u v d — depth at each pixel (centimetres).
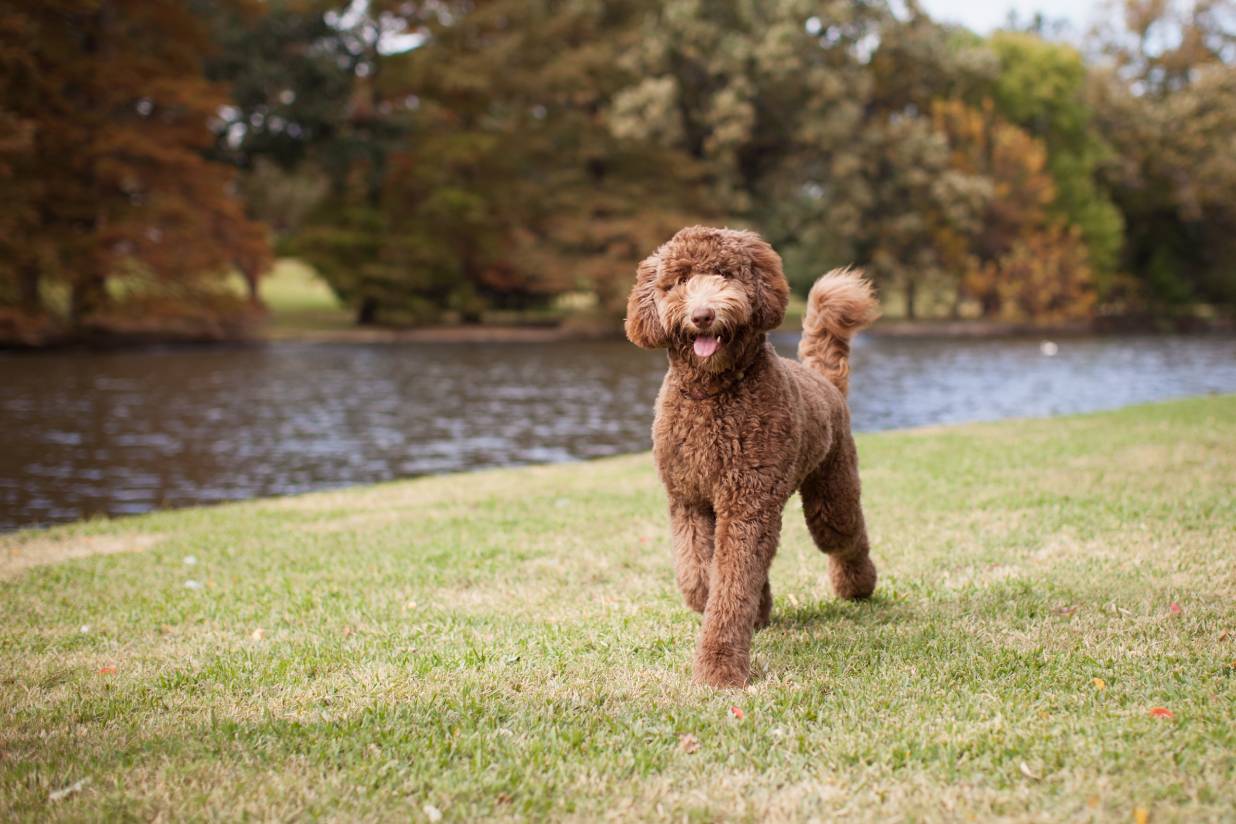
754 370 364
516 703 345
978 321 4331
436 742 311
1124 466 839
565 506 785
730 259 357
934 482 798
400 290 3788
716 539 369
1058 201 4422
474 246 4050
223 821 263
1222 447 938
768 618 445
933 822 253
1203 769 276
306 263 3734
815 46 3572
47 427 1463
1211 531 582
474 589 524
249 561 614
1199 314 4972
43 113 2783
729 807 265
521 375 2331
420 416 1630
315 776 290
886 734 308
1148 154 4597
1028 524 623
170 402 1770
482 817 265
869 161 3784
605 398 1884
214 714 339
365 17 3872
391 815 265
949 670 369
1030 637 404
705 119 3650
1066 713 321
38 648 436
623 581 533
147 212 2967
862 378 2302
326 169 3897
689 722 323
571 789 278
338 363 2611
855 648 403
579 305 5128
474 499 841
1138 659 370
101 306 2988
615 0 4016
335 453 1276
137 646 437
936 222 4050
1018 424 1249
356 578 556
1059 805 259
